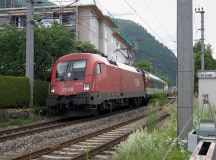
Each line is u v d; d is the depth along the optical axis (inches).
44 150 390.3
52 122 748.6
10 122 708.0
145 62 2849.4
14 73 1000.9
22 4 2775.6
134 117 871.7
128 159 330.6
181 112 382.3
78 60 821.2
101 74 836.6
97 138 509.4
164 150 346.0
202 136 241.1
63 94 805.9
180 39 381.7
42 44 1002.1
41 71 1026.7
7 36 1003.9
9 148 433.1
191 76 381.1
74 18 2050.9
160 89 1940.2
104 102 877.2
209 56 1660.9
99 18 2301.9
